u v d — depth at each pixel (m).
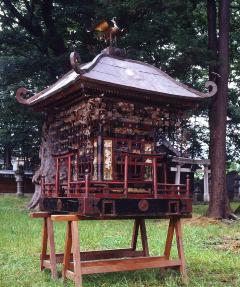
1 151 32.72
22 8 20.83
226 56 16.61
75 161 6.78
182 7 16.12
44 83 19.83
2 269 7.17
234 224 14.81
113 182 6.08
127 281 6.42
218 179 16.41
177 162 23.23
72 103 6.77
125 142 6.61
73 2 18.23
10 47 20.55
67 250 6.29
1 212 17.25
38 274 6.88
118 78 6.53
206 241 10.70
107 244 9.88
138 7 15.97
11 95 17.91
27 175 32.59
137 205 6.07
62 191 6.77
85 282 6.37
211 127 16.92
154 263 6.48
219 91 16.58
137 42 16.80
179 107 7.10
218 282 6.44
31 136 27.12
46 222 7.15
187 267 7.39
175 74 16.64
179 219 6.75
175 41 16.50
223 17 16.64
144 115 6.79
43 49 19.56
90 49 17.23
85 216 5.87
